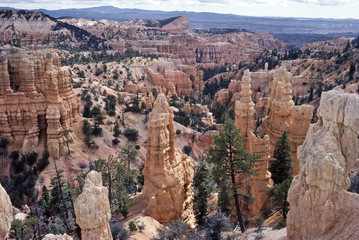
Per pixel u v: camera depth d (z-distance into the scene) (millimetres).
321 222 22375
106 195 23938
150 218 42750
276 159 45875
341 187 22391
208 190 50219
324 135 23188
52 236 21547
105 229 23984
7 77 76312
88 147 82562
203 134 108875
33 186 70500
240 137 38031
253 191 44031
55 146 75562
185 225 40375
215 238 35688
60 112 77812
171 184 45094
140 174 69812
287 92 53531
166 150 44969
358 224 21344
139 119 104562
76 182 73688
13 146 74938
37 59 83062
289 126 52625
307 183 22875
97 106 103250
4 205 18578
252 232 33156
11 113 75250
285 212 35938
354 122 22188
